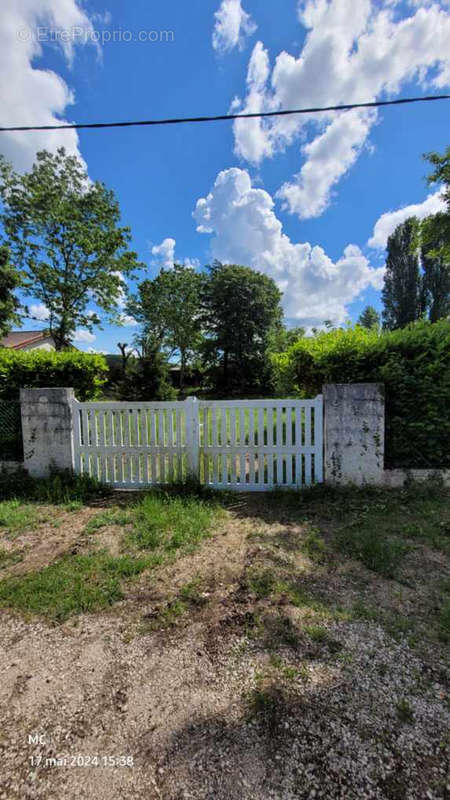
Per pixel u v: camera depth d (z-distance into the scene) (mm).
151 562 2645
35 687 1608
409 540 2934
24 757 1296
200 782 1184
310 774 1192
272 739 1321
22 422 4723
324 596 2217
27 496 4293
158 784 1185
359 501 3824
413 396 4141
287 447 4289
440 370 4062
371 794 1126
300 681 1587
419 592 2240
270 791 1146
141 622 2029
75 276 17547
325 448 4230
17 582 2449
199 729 1374
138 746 1319
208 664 1709
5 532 3330
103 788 1182
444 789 1135
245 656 1750
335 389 4148
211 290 28281
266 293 28266
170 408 4398
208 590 2312
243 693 1534
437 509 3551
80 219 17594
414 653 1733
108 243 17578
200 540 3037
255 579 2416
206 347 27719
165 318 29047
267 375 26688
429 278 26734
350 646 1789
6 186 15930
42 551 2930
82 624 2025
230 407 4336
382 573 2455
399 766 1208
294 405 4250
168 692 1558
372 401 4086
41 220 16406
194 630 1949
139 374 14195
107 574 2520
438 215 8406
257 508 3834
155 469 4484
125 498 4238
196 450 4387
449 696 1483
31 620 2068
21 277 15094
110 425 4547
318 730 1349
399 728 1345
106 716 1449
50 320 17625
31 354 5281
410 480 4125
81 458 4648
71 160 17188
